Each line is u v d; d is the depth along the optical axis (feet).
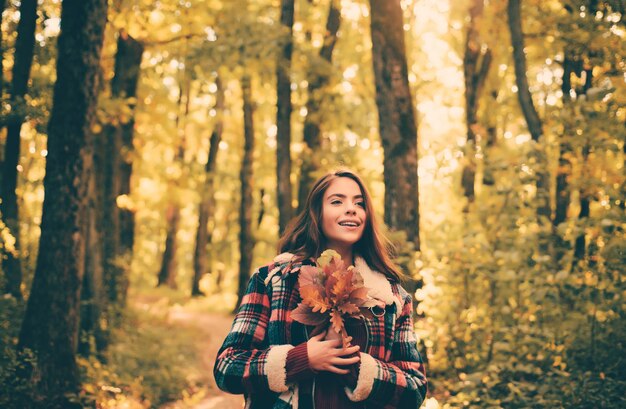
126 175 46.70
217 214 113.70
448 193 26.48
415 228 25.61
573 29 26.73
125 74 36.76
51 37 32.63
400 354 7.77
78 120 21.80
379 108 26.32
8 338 22.93
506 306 21.42
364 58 51.08
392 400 7.16
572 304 21.22
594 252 21.24
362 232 8.06
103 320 31.12
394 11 26.30
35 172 51.19
